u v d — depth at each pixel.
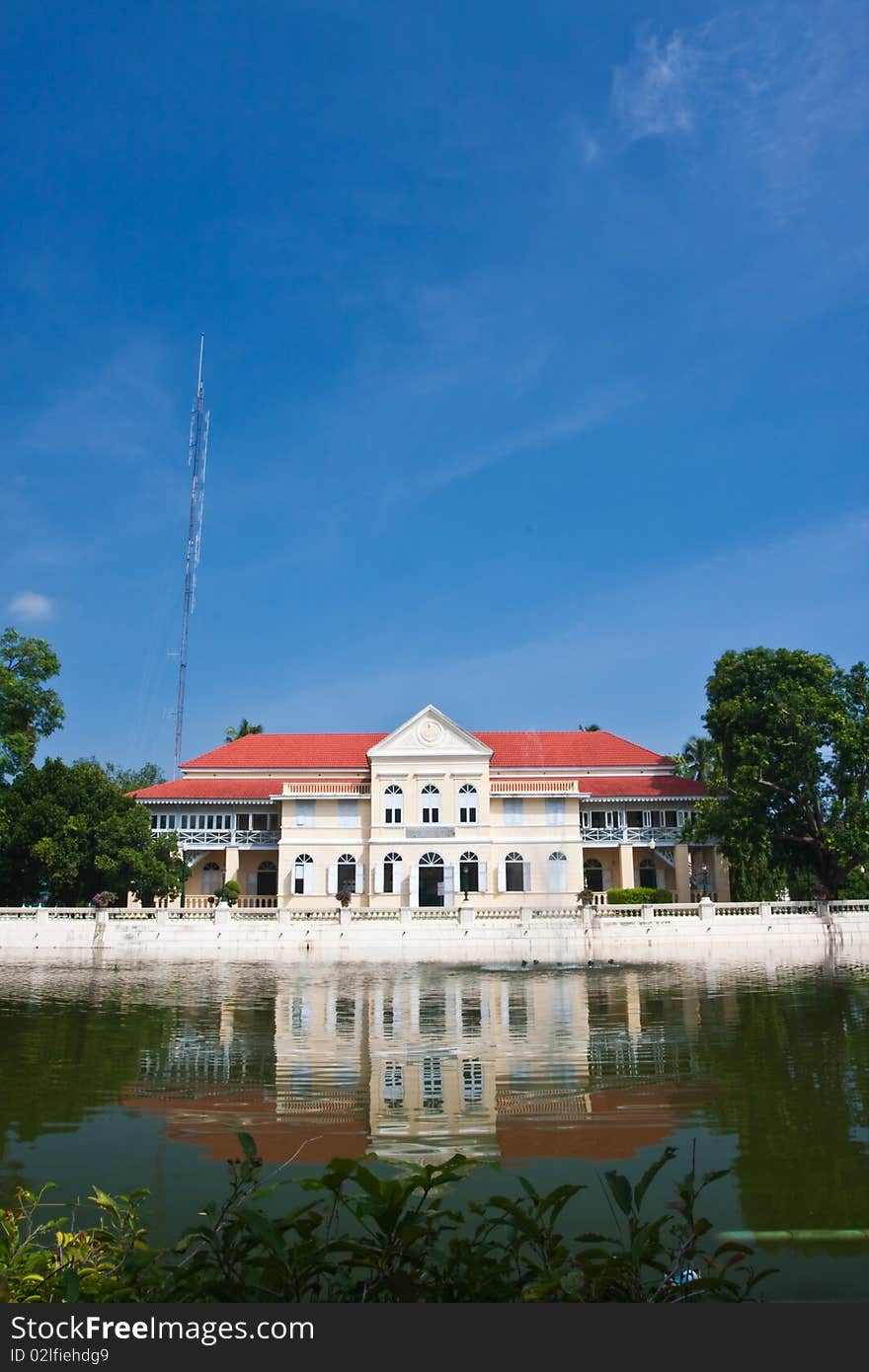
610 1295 4.77
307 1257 4.65
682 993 26.00
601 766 64.81
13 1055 16.92
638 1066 15.40
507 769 64.19
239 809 62.41
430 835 58.97
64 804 49.59
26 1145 11.07
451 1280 4.68
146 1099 13.46
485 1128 11.67
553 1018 21.16
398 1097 13.45
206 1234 4.88
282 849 59.78
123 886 50.34
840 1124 11.54
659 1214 8.59
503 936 43.16
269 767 64.94
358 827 60.22
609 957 40.09
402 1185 4.73
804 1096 13.08
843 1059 15.62
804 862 54.28
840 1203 8.79
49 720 56.50
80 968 35.94
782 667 51.69
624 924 43.84
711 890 60.34
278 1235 4.52
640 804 61.91
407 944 43.38
